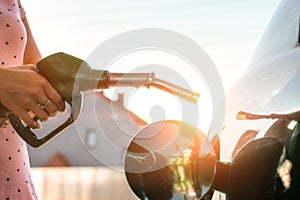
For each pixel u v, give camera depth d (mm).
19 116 1308
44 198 6762
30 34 2184
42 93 1276
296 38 1527
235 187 1230
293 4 1686
